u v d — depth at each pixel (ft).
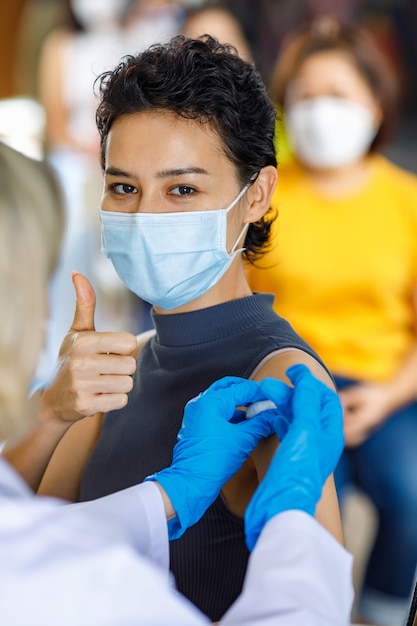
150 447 5.55
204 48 5.38
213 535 5.26
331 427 4.48
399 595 10.24
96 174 12.24
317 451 4.34
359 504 13.69
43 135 15.33
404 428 10.49
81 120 15.19
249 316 5.56
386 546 10.28
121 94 5.34
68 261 11.62
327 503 4.88
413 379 10.59
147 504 4.57
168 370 5.68
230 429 4.71
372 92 10.78
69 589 3.33
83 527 3.59
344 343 10.57
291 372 4.65
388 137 11.00
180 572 5.32
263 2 25.25
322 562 4.13
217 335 5.56
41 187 3.99
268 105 5.57
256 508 4.28
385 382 10.58
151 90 5.24
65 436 6.07
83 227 11.82
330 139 10.61
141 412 5.71
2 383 3.76
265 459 4.86
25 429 3.93
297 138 10.80
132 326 13.56
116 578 3.40
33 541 3.43
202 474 4.66
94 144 15.10
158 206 5.41
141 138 5.33
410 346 10.89
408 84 28.81
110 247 5.60
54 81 15.33
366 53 10.89
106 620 3.34
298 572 4.02
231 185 5.48
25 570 3.34
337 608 4.03
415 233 10.69
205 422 4.71
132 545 4.45
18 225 3.79
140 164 5.35
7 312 3.74
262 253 6.21
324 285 10.49
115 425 5.84
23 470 5.39
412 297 10.86
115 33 15.56
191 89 5.23
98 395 5.12
